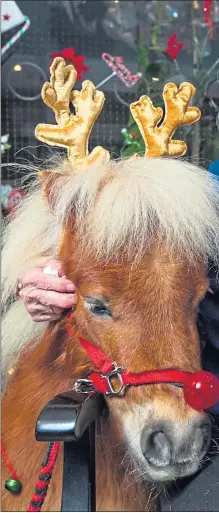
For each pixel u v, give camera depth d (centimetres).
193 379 59
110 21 143
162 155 75
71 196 68
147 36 144
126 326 62
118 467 70
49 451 66
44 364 76
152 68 137
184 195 66
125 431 62
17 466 75
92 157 73
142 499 71
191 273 64
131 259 63
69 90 74
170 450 59
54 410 57
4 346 82
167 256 63
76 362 70
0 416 77
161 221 64
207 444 61
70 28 143
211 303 71
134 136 128
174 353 61
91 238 65
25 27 137
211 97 130
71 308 69
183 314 63
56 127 73
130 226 64
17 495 75
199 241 65
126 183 66
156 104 132
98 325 64
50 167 86
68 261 68
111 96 140
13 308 81
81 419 57
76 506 60
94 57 144
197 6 144
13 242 78
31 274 69
